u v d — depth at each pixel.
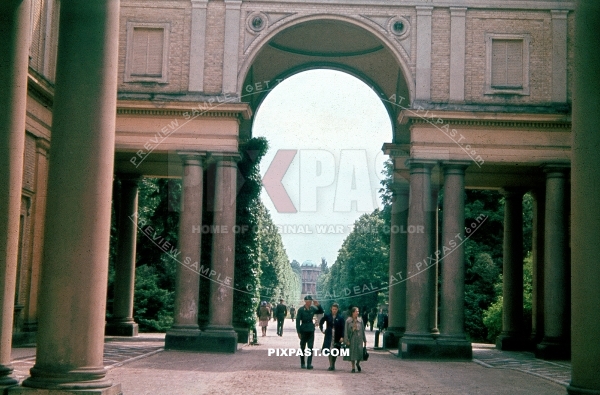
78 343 12.70
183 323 30.78
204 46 32.06
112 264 46.78
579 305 13.39
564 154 31.44
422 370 25.47
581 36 13.76
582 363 13.28
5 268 13.50
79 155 12.93
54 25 31.38
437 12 32.28
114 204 46.78
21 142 13.85
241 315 36.34
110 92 13.30
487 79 31.98
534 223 38.97
